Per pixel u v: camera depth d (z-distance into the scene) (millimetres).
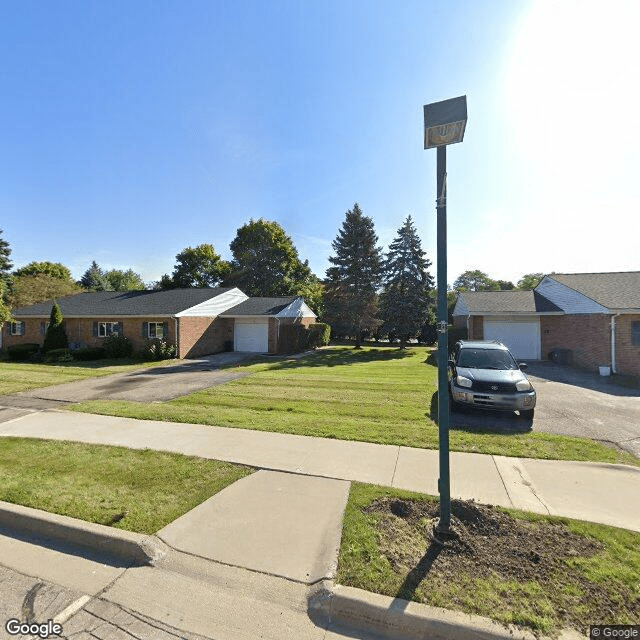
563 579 2811
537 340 19078
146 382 12469
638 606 2553
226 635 2439
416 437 6262
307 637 2441
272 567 3025
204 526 3588
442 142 3453
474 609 2539
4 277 36500
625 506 3949
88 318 21922
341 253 30328
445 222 3465
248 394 10203
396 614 2525
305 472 4828
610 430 6941
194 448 5742
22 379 13195
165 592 2818
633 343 13641
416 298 24312
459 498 4059
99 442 6055
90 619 2562
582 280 18031
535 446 5855
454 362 9102
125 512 3822
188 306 21000
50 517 3701
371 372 14820
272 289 41875
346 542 3299
